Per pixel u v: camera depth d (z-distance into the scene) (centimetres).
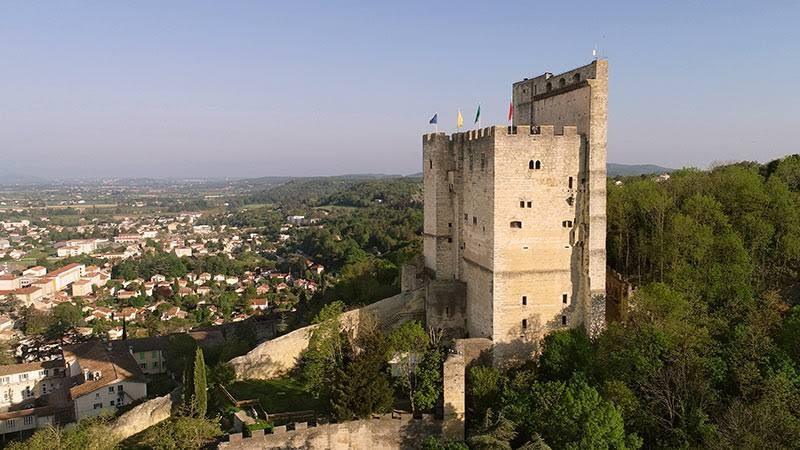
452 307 7662
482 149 7012
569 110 7150
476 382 6116
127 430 7381
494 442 4981
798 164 10369
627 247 8169
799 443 4325
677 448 4806
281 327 13175
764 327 6122
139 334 17762
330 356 6762
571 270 6950
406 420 5856
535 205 6800
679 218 7538
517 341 6869
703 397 5238
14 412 10950
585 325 6925
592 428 4722
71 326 19325
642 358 5625
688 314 6438
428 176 8519
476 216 7269
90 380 11562
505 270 6794
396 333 7031
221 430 6400
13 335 19388
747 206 8288
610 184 10144
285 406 6906
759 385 5138
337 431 5834
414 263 9375
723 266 7331
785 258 7925
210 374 7650
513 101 8606
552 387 5412
